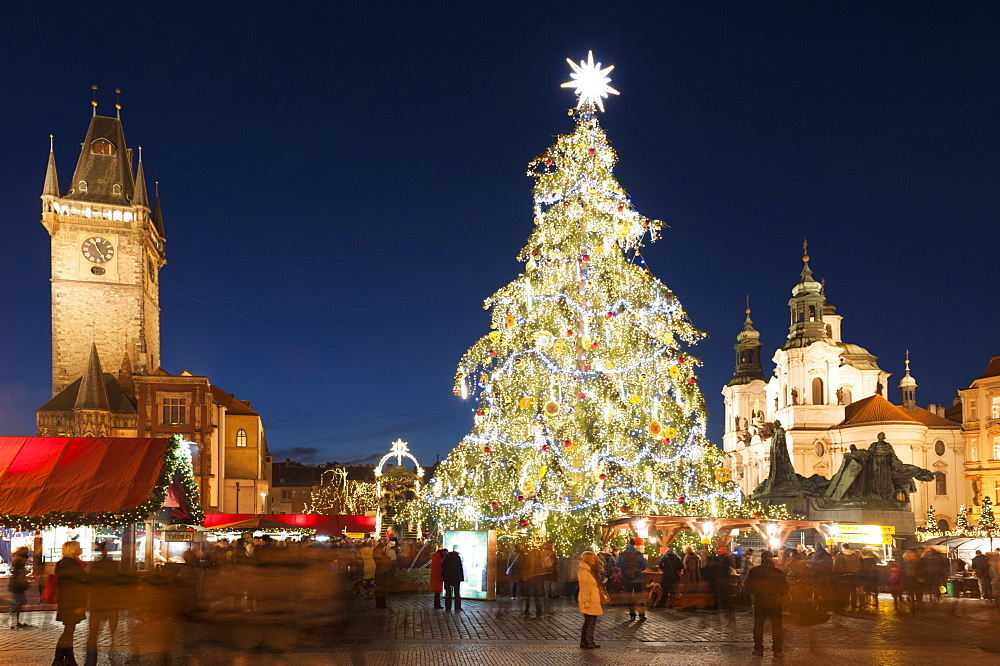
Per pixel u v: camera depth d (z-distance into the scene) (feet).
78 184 320.70
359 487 291.58
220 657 54.39
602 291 135.23
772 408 391.24
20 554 78.69
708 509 131.23
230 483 323.37
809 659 62.08
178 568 57.62
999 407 320.91
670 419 130.52
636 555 100.12
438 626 80.28
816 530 133.28
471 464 134.10
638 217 136.15
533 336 128.36
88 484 96.63
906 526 154.51
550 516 123.13
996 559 101.30
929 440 346.54
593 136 139.13
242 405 342.44
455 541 112.06
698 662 60.75
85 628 77.51
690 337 134.92
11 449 100.27
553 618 87.30
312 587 53.57
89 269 317.22
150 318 337.93
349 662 56.29
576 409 128.06
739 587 99.55
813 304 365.20
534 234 136.98
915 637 73.97
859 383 381.60
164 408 289.94
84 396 282.97
